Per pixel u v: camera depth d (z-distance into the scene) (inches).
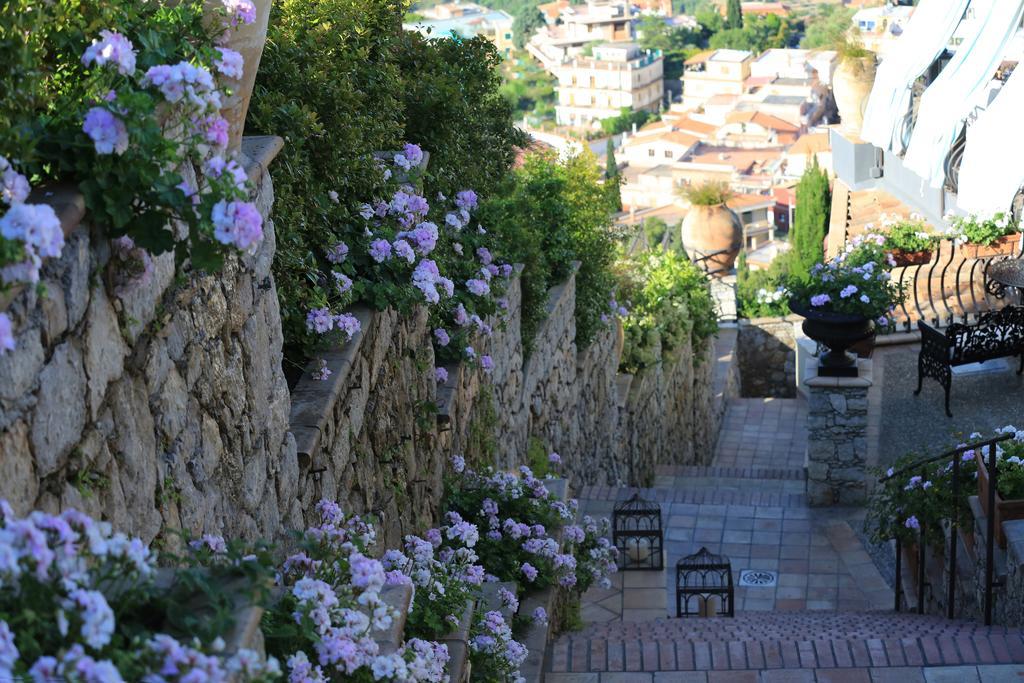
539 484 292.2
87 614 77.7
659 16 5570.9
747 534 434.9
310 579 123.5
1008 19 408.5
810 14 5497.1
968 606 293.1
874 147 561.6
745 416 727.1
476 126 351.6
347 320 194.7
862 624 296.0
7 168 98.5
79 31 125.4
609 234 473.1
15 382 95.0
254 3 145.4
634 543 413.4
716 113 4212.6
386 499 218.4
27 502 97.4
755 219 2974.9
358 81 267.0
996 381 489.1
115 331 113.7
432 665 159.3
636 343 553.0
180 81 114.3
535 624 255.6
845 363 443.8
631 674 245.3
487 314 288.2
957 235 525.0
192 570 95.1
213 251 112.2
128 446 116.6
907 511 324.2
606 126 4525.1
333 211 214.1
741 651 249.4
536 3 5113.2
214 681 80.7
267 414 156.9
